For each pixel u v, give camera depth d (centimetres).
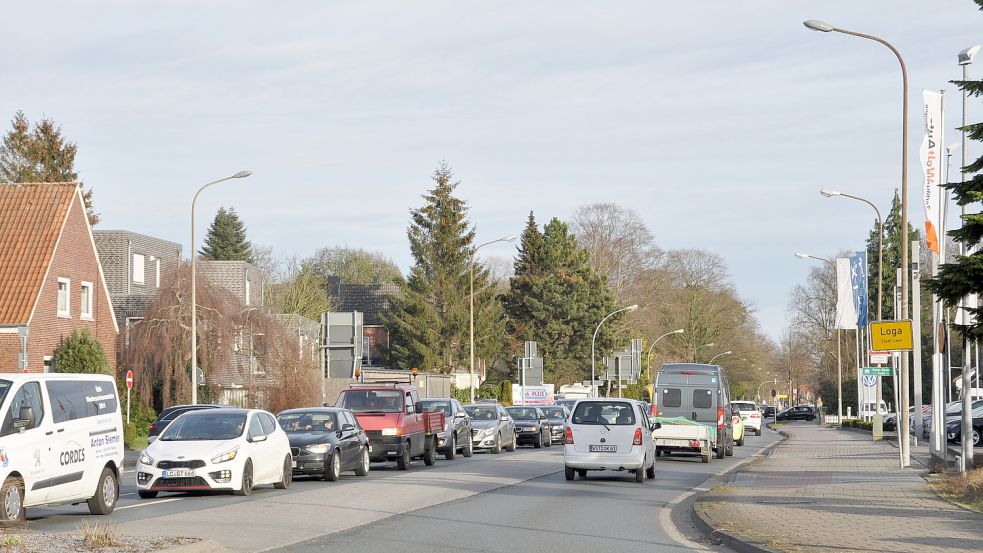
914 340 2769
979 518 1513
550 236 9269
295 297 8331
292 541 1331
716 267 10162
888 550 1192
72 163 7544
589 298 8781
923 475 2342
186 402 4875
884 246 9088
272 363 5050
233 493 1981
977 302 1794
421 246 8031
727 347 10031
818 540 1284
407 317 7894
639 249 9006
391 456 2720
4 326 3647
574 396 7019
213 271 6788
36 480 1462
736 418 4509
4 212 4438
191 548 1175
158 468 1892
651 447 2505
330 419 2441
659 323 9650
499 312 8325
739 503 1750
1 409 1437
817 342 8931
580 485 2309
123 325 5909
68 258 4462
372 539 1360
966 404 2119
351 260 11588
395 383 2997
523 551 1266
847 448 3875
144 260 6412
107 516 1603
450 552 1249
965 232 1700
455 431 3400
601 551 1275
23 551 1118
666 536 1435
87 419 1608
